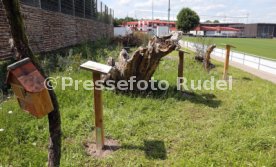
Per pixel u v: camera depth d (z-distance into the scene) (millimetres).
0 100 5074
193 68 10078
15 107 4695
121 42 18578
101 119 3590
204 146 3840
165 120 4762
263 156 3553
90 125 4320
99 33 22812
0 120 4152
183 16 53531
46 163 3234
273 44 36000
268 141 3922
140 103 5480
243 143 3877
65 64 8008
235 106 5438
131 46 19125
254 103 5762
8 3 2123
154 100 5699
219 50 18812
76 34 14719
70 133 4043
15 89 2484
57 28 11297
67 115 4590
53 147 2643
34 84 2277
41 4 9742
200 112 5230
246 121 4656
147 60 5781
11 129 3918
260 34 74875
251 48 27578
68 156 3416
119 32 37344
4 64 6418
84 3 17188
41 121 4266
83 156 3482
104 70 3324
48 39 10195
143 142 3930
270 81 8672
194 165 3295
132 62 5758
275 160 3486
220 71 10148
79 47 13008
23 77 2248
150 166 3350
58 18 11422
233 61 13766
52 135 2627
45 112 2432
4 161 3256
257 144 3879
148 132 4234
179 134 4203
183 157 3551
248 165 3363
